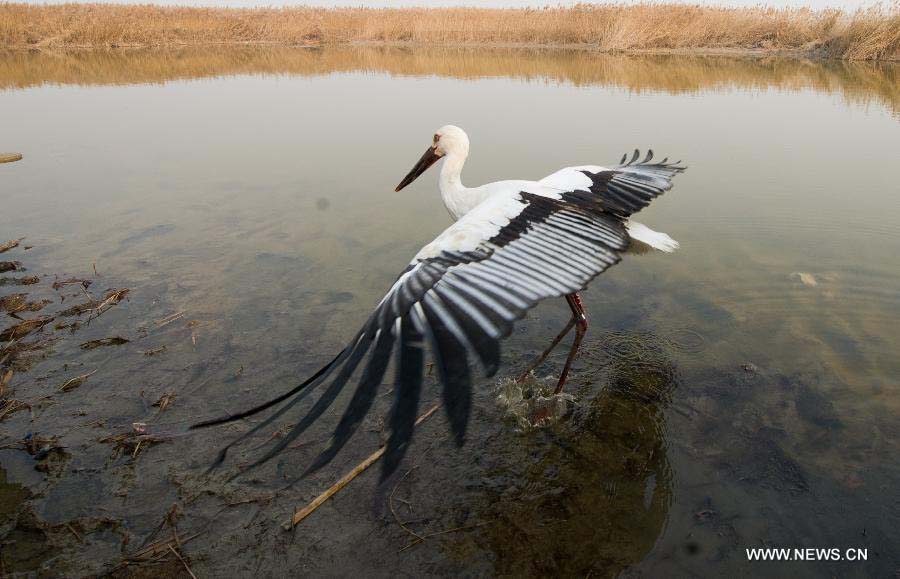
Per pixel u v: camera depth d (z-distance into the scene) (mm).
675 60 23031
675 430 4082
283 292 5801
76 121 13477
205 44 32969
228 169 9805
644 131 11477
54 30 31109
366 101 15359
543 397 4387
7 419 4180
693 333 5113
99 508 3500
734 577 3078
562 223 3023
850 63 20766
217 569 3152
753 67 20531
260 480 3699
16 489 3625
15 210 7996
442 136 5270
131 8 38969
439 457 3889
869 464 3711
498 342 1939
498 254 2658
